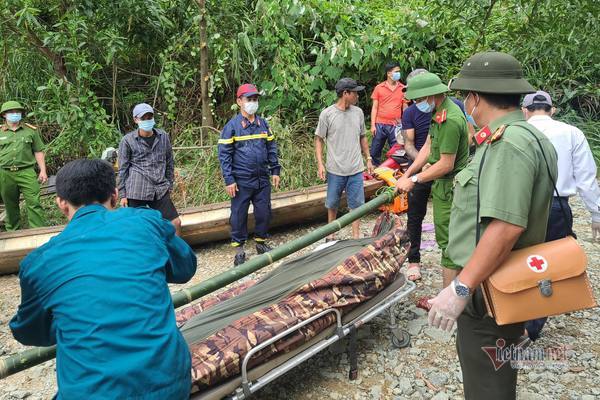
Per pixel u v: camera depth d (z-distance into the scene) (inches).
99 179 80.2
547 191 76.3
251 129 191.5
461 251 81.7
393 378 124.8
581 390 116.4
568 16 298.8
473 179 78.7
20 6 265.3
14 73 308.7
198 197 251.8
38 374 135.9
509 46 320.5
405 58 311.0
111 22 285.9
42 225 232.1
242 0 305.1
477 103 80.7
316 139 203.9
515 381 84.1
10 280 193.9
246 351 101.0
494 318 75.9
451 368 127.5
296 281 125.0
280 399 119.0
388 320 149.3
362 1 352.8
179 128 308.0
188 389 74.5
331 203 204.8
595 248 195.0
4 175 222.1
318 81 299.0
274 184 204.2
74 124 275.6
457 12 294.7
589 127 317.1
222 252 213.8
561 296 74.0
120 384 65.6
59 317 68.9
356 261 127.2
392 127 276.2
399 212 235.0
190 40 308.7
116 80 330.0
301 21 307.7
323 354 135.6
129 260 73.0
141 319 69.6
